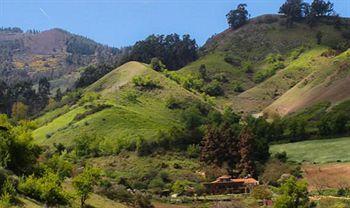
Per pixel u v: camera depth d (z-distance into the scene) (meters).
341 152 125.94
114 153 140.25
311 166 118.31
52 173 59.75
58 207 54.31
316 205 83.75
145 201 86.94
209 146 134.12
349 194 95.69
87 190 62.72
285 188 72.75
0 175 51.06
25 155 58.97
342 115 146.00
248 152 127.19
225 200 96.50
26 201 49.84
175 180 119.94
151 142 140.50
